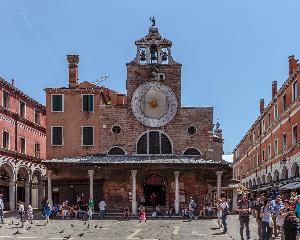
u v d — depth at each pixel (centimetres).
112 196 4984
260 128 6962
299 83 4366
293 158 4547
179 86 5144
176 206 4766
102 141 5100
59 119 5122
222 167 4738
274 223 2475
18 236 2819
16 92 5431
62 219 4431
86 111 5128
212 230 3231
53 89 5128
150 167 4756
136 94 5147
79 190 4997
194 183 5012
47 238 2703
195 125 5097
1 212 3772
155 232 3091
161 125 5100
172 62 5181
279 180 5000
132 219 4422
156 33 5228
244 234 2897
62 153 5084
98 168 4772
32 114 5997
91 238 2706
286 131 4906
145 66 5172
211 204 5125
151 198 5000
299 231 2164
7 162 5022
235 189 5359
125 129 5112
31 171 5750
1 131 4966
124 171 5006
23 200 5794
